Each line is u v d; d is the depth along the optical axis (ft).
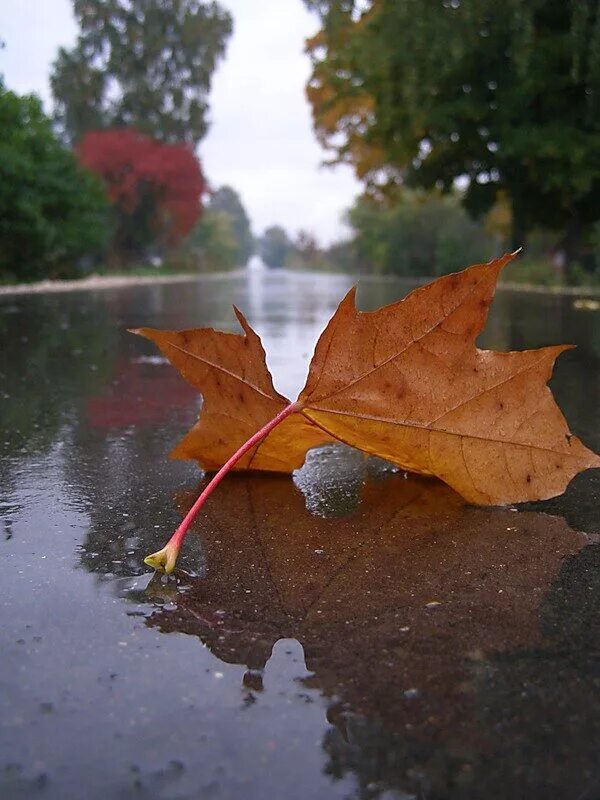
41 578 0.66
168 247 26.81
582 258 9.09
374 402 0.84
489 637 0.54
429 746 0.41
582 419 1.41
